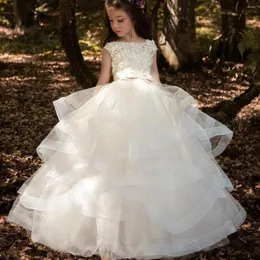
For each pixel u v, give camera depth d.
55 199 3.11
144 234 3.00
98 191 2.96
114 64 3.38
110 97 3.21
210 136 3.26
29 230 3.37
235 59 10.86
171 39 10.54
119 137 3.04
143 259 3.05
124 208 2.96
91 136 3.08
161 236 3.00
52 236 3.16
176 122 3.16
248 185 4.67
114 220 2.96
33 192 3.21
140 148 3.00
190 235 3.07
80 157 3.08
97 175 3.00
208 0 14.12
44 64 11.77
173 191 2.99
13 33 15.84
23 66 11.54
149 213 2.96
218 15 13.88
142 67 3.38
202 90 9.08
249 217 4.00
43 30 15.35
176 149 3.06
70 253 3.25
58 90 9.20
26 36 15.24
